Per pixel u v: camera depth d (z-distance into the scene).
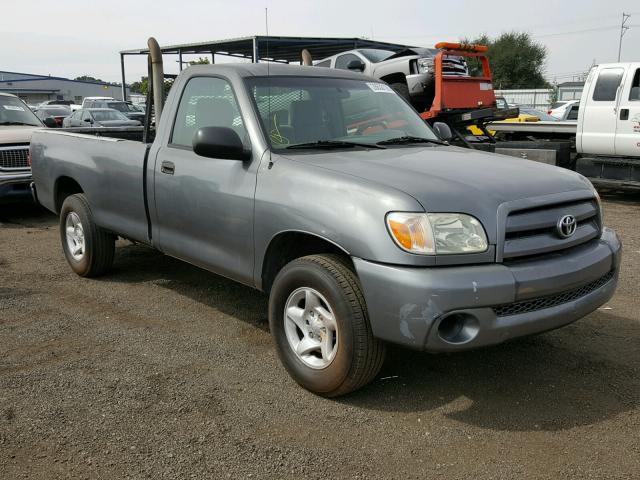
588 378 3.80
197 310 5.02
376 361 3.31
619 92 10.42
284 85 4.32
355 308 3.24
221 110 4.29
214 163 4.16
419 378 3.79
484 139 12.22
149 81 5.27
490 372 3.88
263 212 3.73
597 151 10.88
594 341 4.37
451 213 3.11
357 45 19.23
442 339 3.03
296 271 3.51
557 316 3.26
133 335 4.48
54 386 3.66
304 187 3.52
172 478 2.79
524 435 3.16
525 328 3.15
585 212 3.58
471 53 11.68
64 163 5.81
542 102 38.56
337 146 4.09
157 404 3.45
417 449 3.04
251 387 3.67
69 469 2.86
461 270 3.05
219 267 4.20
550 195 3.38
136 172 4.85
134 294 5.43
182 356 4.11
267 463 2.91
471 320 3.05
